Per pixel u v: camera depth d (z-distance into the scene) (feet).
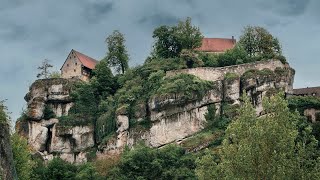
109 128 388.98
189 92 375.25
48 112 408.67
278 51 444.14
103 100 411.54
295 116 167.63
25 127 404.36
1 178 133.08
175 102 373.20
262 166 154.20
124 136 376.07
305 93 459.73
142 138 370.32
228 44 478.18
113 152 374.43
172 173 305.32
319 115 351.25
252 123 164.86
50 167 317.83
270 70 392.06
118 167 322.14
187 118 372.79
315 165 155.53
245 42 450.30
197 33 445.78
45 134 402.31
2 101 156.97
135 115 379.14
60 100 411.95
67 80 419.95
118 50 469.16
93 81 424.05
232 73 390.21
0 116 144.36
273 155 153.69
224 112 374.43
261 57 417.08
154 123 372.17
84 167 332.80
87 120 401.90
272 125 157.99
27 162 263.90
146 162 315.17
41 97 410.52
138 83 403.13
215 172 167.22
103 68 428.97
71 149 395.55
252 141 157.48
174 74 395.34
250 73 387.14
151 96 379.76
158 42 444.55
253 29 451.53
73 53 479.82
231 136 166.81
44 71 465.47
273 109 164.25
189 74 391.24
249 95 381.40
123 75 429.38
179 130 370.53
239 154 157.48
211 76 391.24
